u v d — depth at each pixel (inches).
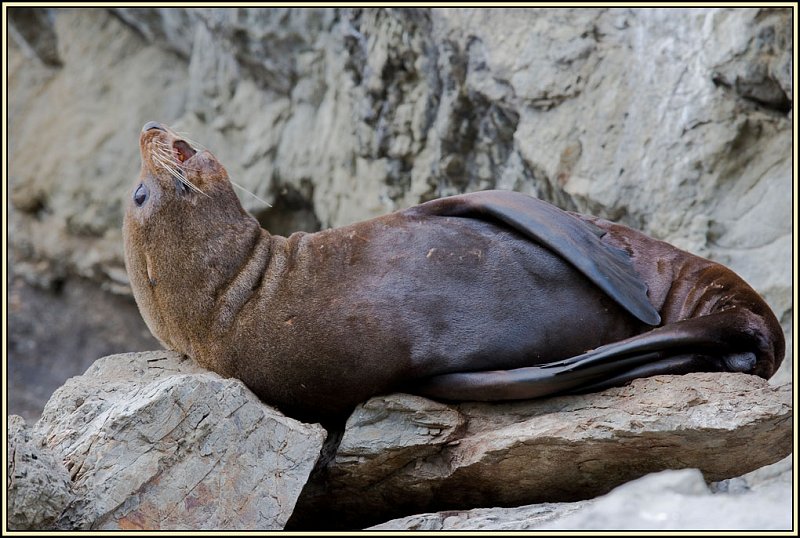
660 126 1477.6
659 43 1502.2
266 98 2172.7
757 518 864.3
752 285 1387.8
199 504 974.4
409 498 1075.9
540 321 1055.0
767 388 976.9
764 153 1435.8
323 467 1069.8
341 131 1994.3
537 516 967.6
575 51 1565.0
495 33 1633.9
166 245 1122.0
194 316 1111.0
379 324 1052.5
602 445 977.5
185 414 989.2
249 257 1116.5
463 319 1053.8
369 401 1063.6
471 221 1111.6
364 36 1876.2
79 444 990.4
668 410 967.0
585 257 1053.8
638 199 1481.3
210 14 2128.4
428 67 1784.0
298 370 1066.1
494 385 1026.1
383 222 1124.5
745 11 1412.4
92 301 2596.0
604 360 1007.6
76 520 938.1
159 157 1141.7
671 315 1083.3
